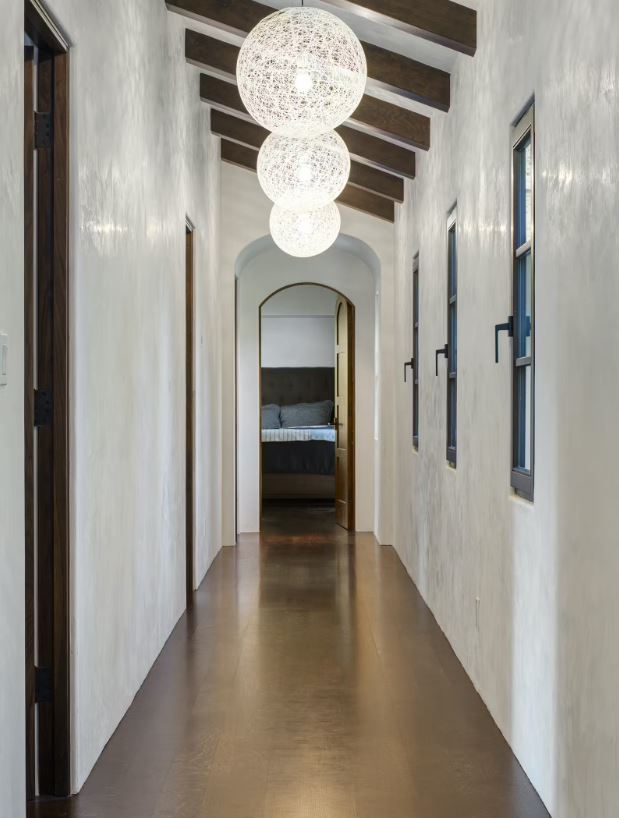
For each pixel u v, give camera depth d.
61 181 2.92
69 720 2.94
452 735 3.51
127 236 3.81
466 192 4.51
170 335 5.12
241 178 8.40
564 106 2.64
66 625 2.94
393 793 2.95
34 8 2.54
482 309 4.05
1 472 2.12
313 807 2.83
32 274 2.92
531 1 3.11
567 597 2.58
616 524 2.14
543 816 2.77
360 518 9.61
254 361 9.50
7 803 2.16
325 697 3.99
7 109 2.17
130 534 3.87
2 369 2.12
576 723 2.48
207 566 7.24
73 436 2.95
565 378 2.61
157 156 4.63
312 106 4.23
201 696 3.99
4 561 2.14
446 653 4.74
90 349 3.14
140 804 2.86
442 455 5.31
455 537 4.76
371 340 9.53
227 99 6.61
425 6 4.18
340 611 5.75
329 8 4.75
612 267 2.18
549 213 2.82
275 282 9.52
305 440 12.45
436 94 5.08
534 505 3.00
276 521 10.52
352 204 8.26
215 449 7.85
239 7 4.96
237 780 3.05
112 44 3.50
